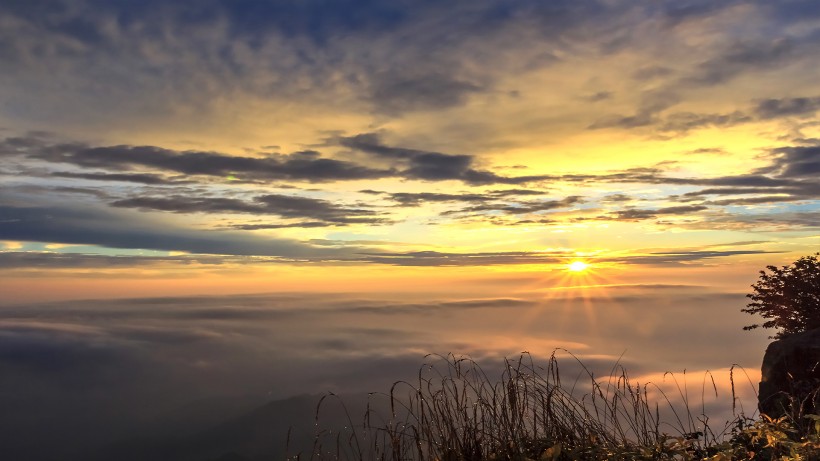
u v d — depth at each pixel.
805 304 9.32
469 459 3.30
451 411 3.41
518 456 3.20
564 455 3.20
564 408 3.44
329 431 3.03
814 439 2.98
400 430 3.20
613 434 3.33
